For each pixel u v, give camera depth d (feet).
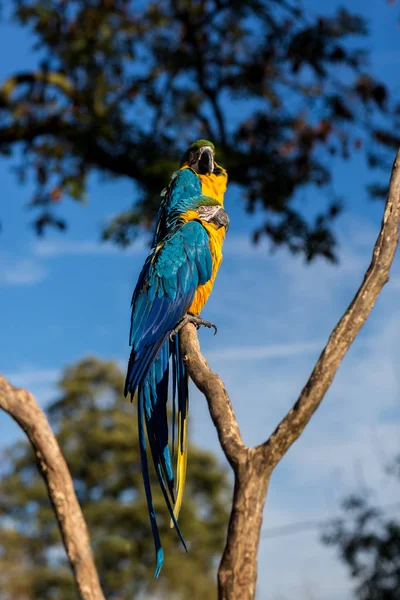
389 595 47.83
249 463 7.05
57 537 116.67
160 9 55.93
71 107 55.57
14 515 119.85
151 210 58.54
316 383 7.20
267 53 54.60
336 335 7.50
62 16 54.08
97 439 120.47
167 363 16.43
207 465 122.11
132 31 55.47
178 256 17.85
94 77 56.44
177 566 110.52
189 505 115.55
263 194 56.49
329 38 53.62
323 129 54.75
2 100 55.06
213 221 19.10
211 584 113.09
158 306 17.17
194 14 55.77
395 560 48.49
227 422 8.50
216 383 9.38
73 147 56.29
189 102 56.85
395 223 8.11
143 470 13.55
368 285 7.72
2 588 108.99
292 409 7.14
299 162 55.93
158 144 57.11
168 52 56.13
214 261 18.58
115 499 119.14
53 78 55.62
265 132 56.34
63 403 129.39
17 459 124.77
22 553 116.47
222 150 54.08
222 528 120.16
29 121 56.34
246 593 6.68
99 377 131.85
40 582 110.93
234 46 57.26
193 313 17.94
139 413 14.66
